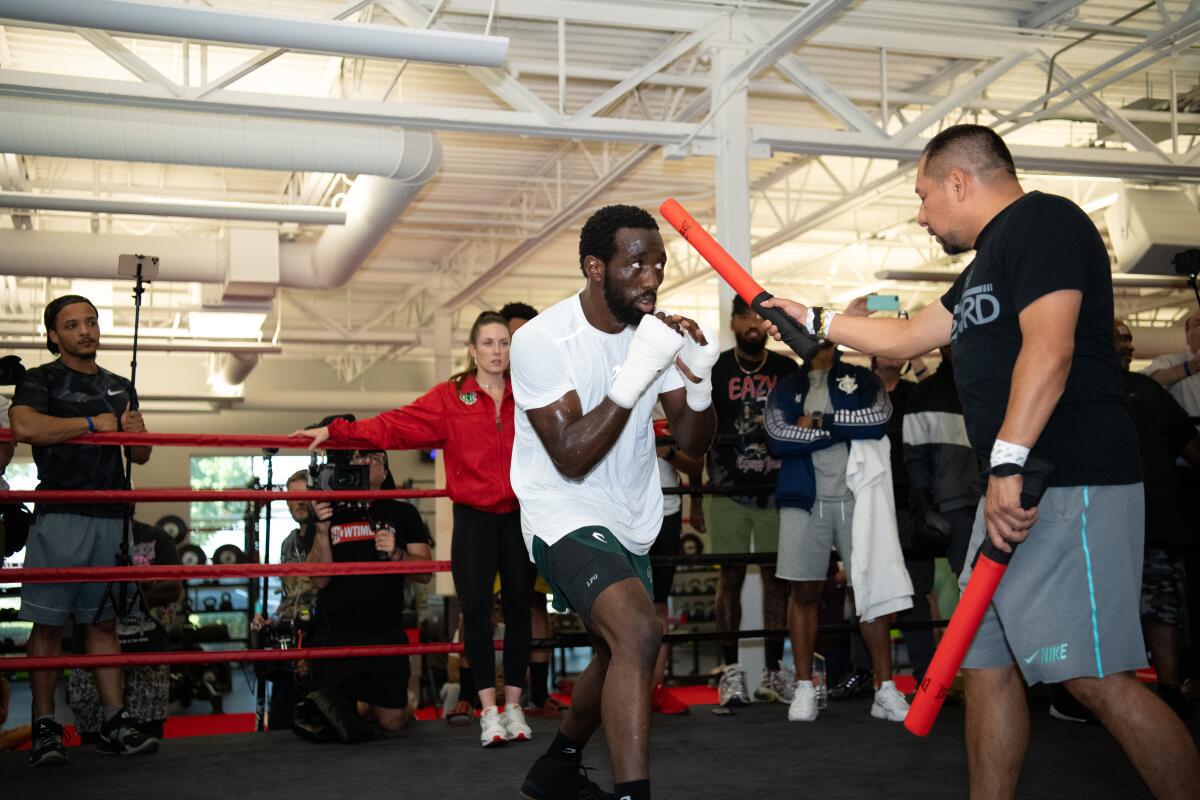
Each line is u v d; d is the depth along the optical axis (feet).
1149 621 13.46
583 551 7.10
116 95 18.54
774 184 35.55
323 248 30.76
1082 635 5.99
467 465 12.01
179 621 30.37
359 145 22.13
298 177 31.58
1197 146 25.21
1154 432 13.53
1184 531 13.41
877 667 13.01
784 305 8.16
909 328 7.65
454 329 50.60
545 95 26.89
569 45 23.26
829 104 22.04
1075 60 23.41
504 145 30.99
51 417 11.32
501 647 12.75
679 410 7.91
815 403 13.12
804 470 13.08
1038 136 31.55
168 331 40.88
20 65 24.08
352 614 13.20
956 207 6.66
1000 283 6.25
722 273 8.04
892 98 25.61
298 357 60.44
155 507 56.13
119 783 9.91
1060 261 5.92
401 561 12.57
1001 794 6.57
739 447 15.56
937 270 42.73
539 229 34.37
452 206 36.06
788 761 10.38
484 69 20.26
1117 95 28.12
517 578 12.06
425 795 9.23
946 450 13.74
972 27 22.33
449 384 12.41
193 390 57.11
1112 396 6.14
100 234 30.32
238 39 16.03
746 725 12.60
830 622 20.68
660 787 9.32
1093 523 6.01
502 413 12.19
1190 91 27.45
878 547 12.65
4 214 32.48
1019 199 6.35
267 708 16.39
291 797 9.24
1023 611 6.15
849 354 50.14
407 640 13.48
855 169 34.04
